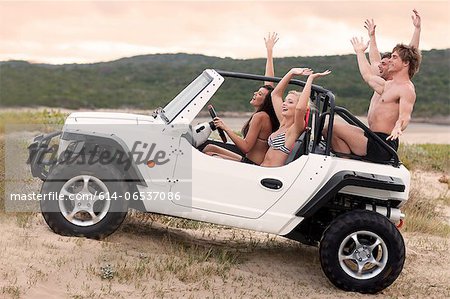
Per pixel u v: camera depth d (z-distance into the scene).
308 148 6.66
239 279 6.51
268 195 6.56
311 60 54.66
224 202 6.57
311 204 6.52
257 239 8.01
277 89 6.97
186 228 8.12
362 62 7.16
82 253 6.37
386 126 6.76
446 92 59.12
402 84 6.71
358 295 6.47
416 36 7.49
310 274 6.96
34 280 5.69
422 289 6.92
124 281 6.01
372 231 6.42
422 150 19.22
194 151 6.54
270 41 7.96
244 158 6.96
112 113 6.95
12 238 6.52
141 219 7.88
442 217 11.25
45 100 35.16
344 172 6.52
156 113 6.93
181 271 6.36
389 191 6.64
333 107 6.55
